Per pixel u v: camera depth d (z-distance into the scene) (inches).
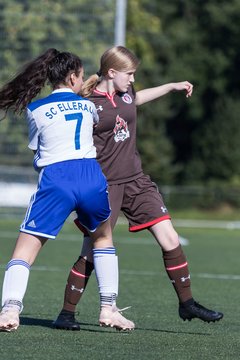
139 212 632.4
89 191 571.2
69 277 629.9
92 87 624.1
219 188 3472.0
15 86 593.9
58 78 592.7
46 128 576.4
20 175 2255.2
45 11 2183.8
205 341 590.2
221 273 1159.0
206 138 4175.7
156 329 647.8
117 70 620.1
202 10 4498.0
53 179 568.4
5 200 2253.9
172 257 626.5
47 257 1334.9
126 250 1507.1
